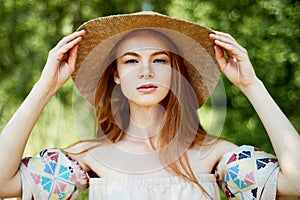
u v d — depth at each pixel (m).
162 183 1.72
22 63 4.02
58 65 1.76
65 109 3.53
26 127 1.72
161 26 1.74
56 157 1.77
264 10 3.81
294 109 3.80
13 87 3.95
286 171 1.69
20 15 4.04
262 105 1.75
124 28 1.75
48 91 1.75
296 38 3.75
